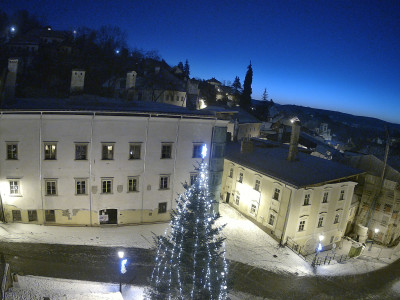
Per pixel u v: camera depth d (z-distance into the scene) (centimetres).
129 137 2933
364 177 4338
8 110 2534
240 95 11888
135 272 2438
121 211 3075
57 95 6131
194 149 3206
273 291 2544
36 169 2756
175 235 1728
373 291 2905
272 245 3228
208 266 1680
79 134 2789
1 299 1786
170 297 1780
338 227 3747
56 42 8275
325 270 3080
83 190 2923
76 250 2617
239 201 3891
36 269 2281
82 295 2020
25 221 2852
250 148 4091
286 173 3388
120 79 7269
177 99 7288
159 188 3159
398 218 4181
